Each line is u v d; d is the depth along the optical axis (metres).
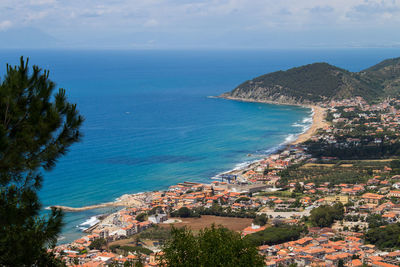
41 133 31.45
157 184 172.88
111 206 148.00
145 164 197.88
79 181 170.88
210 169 195.50
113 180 174.25
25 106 32.09
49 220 33.22
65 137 33.00
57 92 34.28
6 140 29.48
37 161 31.38
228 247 47.09
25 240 30.84
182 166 197.62
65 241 118.12
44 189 160.62
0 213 29.66
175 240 48.22
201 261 45.66
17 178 30.98
